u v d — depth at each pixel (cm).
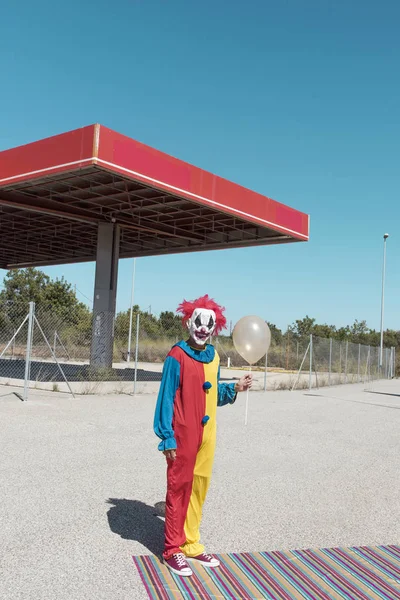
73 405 1327
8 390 1570
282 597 398
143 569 427
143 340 3847
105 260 2277
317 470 801
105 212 2236
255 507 606
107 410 1275
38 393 1527
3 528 496
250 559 463
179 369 435
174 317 4078
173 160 1686
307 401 1825
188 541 448
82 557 444
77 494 609
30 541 470
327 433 1152
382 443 1066
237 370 3575
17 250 3472
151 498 609
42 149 1602
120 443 902
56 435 939
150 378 2283
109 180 1770
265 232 2422
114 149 1512
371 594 410
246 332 586
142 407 1363
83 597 377
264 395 1961
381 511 617
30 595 375
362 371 3444
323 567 454
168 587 400
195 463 440
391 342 5447
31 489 618
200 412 437
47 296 4531
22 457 767
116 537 490
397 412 1634
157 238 2844
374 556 482
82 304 4653
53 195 1995
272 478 738
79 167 1503
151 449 866
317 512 601
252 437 1043
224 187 1878
